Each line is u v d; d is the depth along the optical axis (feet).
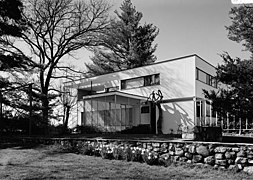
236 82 29.60
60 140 39.75
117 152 29.68
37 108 63.00
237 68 29.45
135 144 30.68
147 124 71.36
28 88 61.67
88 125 73.20
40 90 72.33
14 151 38.01
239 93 29.12
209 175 22.17
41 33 78.48
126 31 114.83
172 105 69.41
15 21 57.93
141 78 76.64
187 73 67.62
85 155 32.78
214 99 30.86
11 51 65.31
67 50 83.66
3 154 35.81
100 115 77.41
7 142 47.96
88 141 35.86
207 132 31.99
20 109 62.49
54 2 77.36
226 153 23.93
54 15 78.43
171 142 27.58
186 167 25.09
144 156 27.20
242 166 22.91
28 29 67.31
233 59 30.35
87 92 90.79
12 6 54.03
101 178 20.79
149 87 74.18
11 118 61.62
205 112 64.03
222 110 30.45
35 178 20.75
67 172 22.90
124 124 73.31
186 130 30.83
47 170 23.77
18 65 59.62
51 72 80.94
